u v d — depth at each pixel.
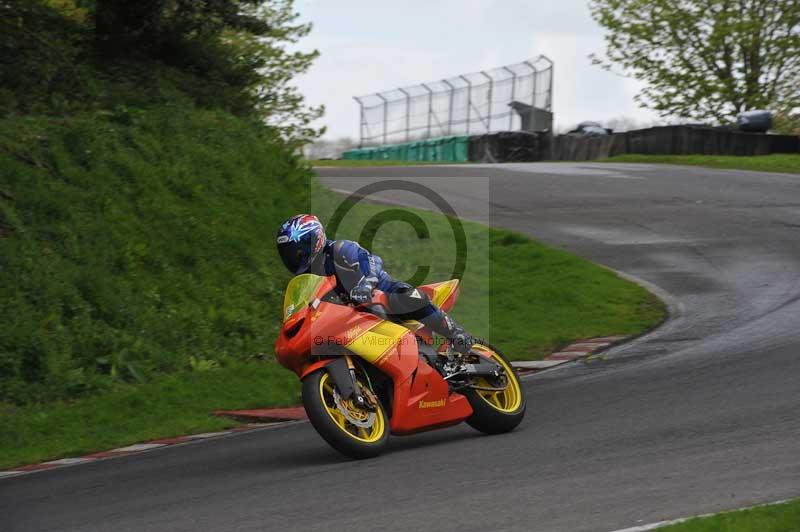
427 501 19.56
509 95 145.88
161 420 34.47
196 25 74.75
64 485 25.11
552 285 52.16
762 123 117.25
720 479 19.66
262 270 52.44
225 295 48.88
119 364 40.44
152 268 48.47
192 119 65.56
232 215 56.34
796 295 46.59
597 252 61.69
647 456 22.06
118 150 56.25
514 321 46.91
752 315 43.16
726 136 113.94
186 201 55.34
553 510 18.30
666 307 47.09
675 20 159.00
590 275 53.75
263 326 47.34
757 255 57.88
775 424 24.25
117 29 72.62
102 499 22.73
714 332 40.50
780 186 85.31
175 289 47.41
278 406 36.59
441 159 153.75
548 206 79.38
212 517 19.77
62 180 51.44
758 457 21.16
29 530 20.25
